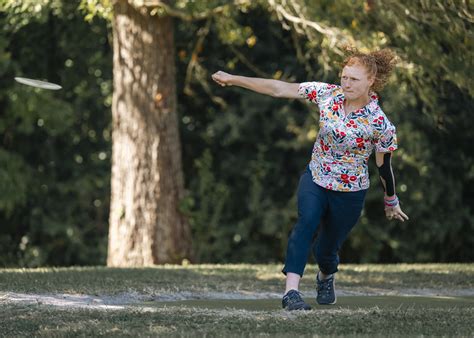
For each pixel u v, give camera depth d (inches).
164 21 1157.1
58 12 1339.8
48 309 466.0
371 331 400.5
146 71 1151.6
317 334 383.6
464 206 1609.3
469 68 905.5
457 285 714.8
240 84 481.7
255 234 1637.6
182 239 1168.2
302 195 478.0
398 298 603.5
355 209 480.1
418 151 1461.6
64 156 1675.7
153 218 1151.0
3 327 411.5
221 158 1651.1
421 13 902.4
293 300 464.8
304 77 1544.0
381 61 461.1
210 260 1611.7
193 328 404.5
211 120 1653.5
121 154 1160.8
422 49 945.5
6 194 1525.6
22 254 1656.0
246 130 1595.7
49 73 1595.7
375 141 466.3
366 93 459.5
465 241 1627.7
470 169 1562.5
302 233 472.4
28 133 1551.4
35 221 1635.1
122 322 421.4
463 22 855.7
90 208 1701.5
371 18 1027.3
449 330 405.7
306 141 1514.5
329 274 529.0
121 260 1154.0
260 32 1560.0
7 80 1513.3
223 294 611.5
